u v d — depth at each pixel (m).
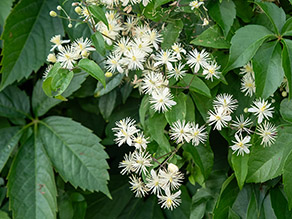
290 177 0.30
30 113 0.44
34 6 0.40
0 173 0.45
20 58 0.40
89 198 0.46
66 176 0.40
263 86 0.29
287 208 0.35
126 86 0.40
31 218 0.40
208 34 0.32
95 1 0.33
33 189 0.40
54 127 0.42
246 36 0.29
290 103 0.31
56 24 0.41
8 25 0.39
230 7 0.32
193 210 0.38
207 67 0.31
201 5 0.33
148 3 0.33
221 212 0.35
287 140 0.31
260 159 0.31
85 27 0.38
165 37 0.33
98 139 0.40
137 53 0.31
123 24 0.34
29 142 0.42
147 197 0.46
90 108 0.46
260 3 0.30
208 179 0.38
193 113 0.32
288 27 0.30
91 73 0.28
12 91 0.44
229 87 0.33
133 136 0.32
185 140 0.32
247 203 0.35
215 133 0.39
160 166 0.31
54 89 0.29
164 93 0.30
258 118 0.30
